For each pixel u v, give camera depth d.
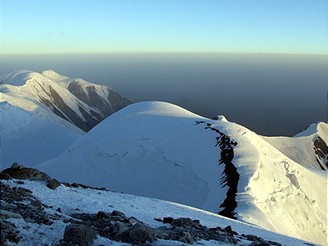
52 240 11.55
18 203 14.79
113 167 74.00
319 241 57.06
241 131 75.00
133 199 25.14
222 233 16.47
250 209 48.56
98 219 15.06
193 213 25.39
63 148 160.12
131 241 12.51
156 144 75.75
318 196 71.31
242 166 61.47
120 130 84.31
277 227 48.72
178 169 67.94
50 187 20.34
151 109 97.12
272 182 62.25
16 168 21.42
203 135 74.12
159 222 17.73
